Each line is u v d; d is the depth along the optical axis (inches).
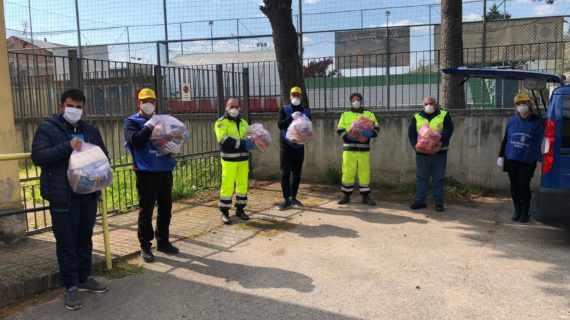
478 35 395.2
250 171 419.2
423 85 378.9
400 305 162.6
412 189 357.4
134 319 153.6
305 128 290.0
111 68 290.0
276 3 381.4
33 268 182.7
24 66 275.4
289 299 168.2
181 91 353.1
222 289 177.5
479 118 348.8
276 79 409.4
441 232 252.8
